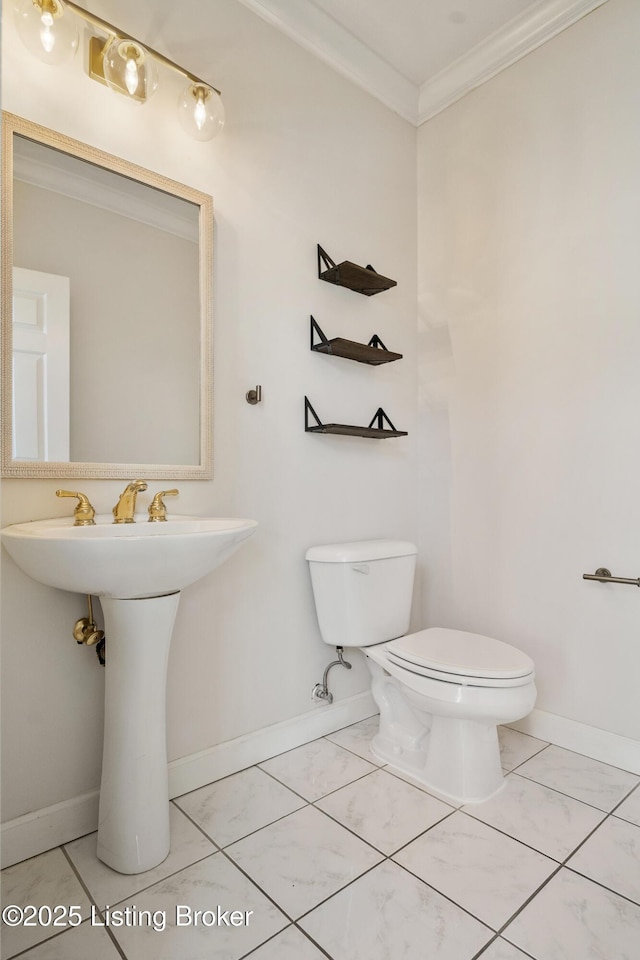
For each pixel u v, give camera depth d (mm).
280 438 1914
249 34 1828
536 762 1844
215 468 1732
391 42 2119
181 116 1550
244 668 1809
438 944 1105
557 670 1988
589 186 1905
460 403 2303
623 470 1822
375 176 2270
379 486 2273
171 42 1629
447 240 2354
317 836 1438
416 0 1920
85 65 1466
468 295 2273
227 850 1387
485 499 2213
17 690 1359
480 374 2234
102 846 1344
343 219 2137
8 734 1346
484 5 1947
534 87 2053
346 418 2143
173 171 1642
